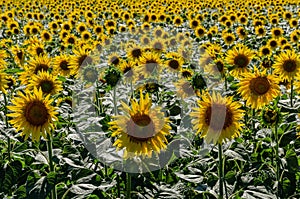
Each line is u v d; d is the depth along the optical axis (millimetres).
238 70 3523
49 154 1827
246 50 3541
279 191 2100
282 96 3236
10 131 2020
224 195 1936
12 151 2113
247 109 2992
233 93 2982
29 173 1850
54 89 2520
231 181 1965
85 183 1827
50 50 5828
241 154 2031
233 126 1877
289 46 5824
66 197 1854
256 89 2531
